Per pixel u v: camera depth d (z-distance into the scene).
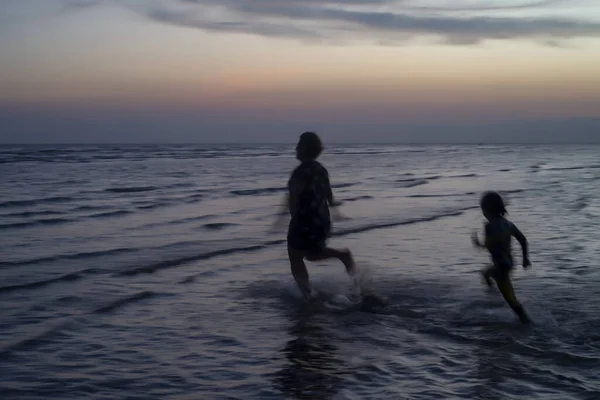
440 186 25.14
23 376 4.91
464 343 5.74
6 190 22.61
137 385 4.75
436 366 5.14
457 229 13.27
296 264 7.44
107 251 10.57
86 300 7.37
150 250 10.73
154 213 16.12
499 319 6.46
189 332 6.17
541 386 4.69
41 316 6.66
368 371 5.05
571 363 5.18
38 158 54.38
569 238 11.67
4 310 6.88
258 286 8.16
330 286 8.05
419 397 4.51
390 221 14.52
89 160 51.19
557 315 6.54
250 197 20.59
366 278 8.35
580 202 18.11
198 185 25.67
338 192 22.34
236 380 4.88
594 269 8.92
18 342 5.71
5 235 12.29
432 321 6.47
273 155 72.38
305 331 6.20
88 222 14.28
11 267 9.20
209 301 7.43
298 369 5.12
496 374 4.95
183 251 10.68
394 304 7.15
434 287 7.91
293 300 7.46
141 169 38.56
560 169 38.97
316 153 7.40
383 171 38.22
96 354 5.48
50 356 5.40
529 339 5.80
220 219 15.00
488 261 9.74
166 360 5.34
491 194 6.66
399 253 10.48
